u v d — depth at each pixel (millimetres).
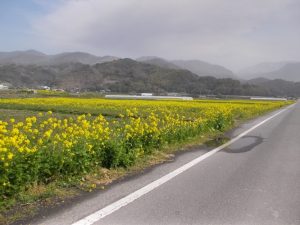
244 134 16000
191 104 37469
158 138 10570
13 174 5797
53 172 6621
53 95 72750
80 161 7109
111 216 5129
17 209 5289
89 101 38750
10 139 6406
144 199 5938
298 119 27484
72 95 75875
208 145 12312
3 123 7801
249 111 30453
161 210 5438
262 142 13539
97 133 8688
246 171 8328
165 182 7051
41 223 4801
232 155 10477
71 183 6586
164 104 36281
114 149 7980
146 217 5133
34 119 8727
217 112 19297
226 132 16562
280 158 10188
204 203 5840
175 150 10914
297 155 10750
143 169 8172
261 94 165500
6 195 5664
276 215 5375
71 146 7254
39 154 6387
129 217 5113
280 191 6688
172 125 12594
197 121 15188
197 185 6926
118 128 10141
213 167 8664
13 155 5977
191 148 11492
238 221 5086
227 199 6090
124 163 8094
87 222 4875
